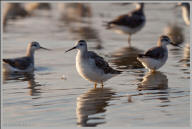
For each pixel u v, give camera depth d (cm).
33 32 2608
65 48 2162
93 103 1241
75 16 3225
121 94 1345
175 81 1509
